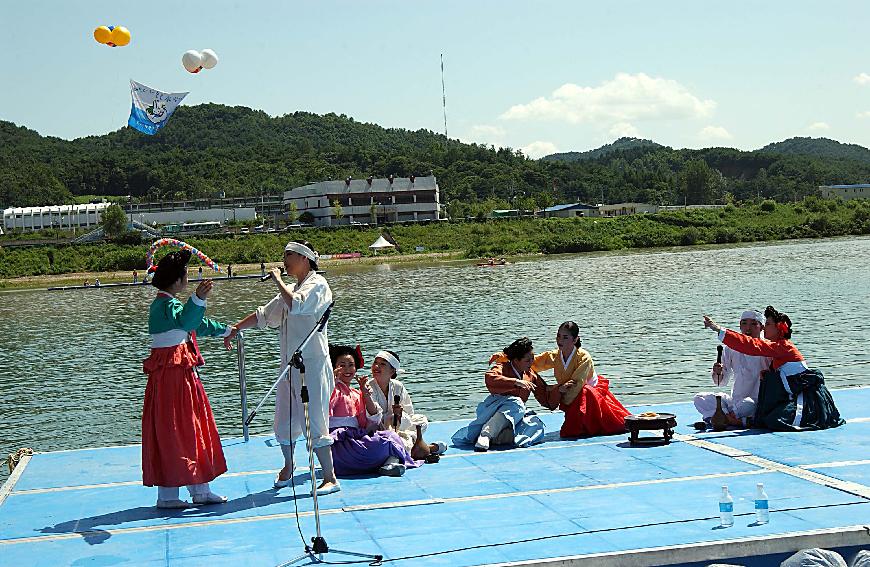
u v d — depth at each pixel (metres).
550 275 65.38
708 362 23.89
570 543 6.68
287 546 6.88
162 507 7.95
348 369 9.33
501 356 10.62
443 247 114.88
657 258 83.75
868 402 11.77
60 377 27.28
